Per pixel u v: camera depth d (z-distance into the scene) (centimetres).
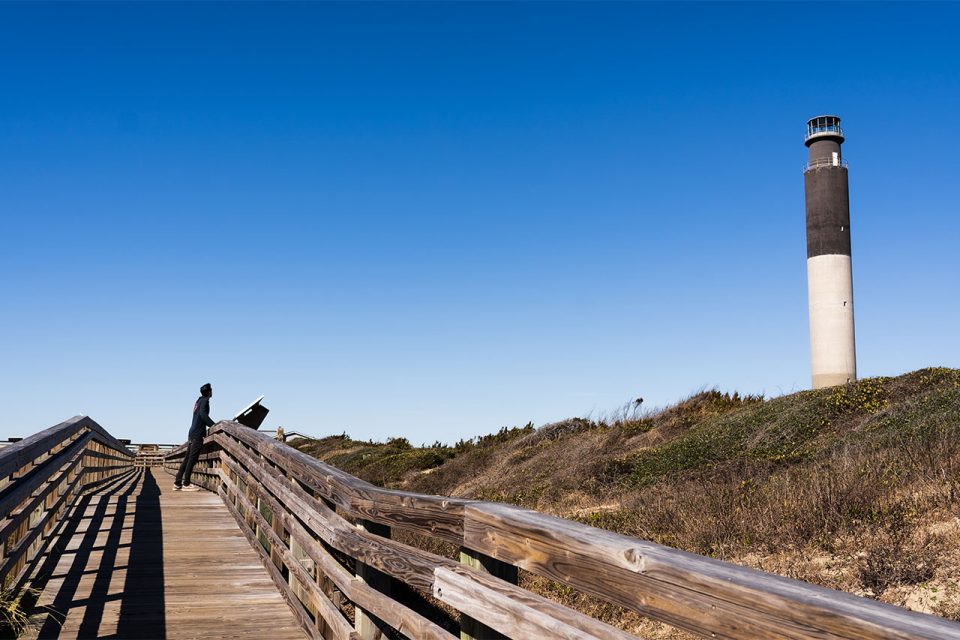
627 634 207
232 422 1251
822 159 3747
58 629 559
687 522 907
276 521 740
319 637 512
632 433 1906
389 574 388
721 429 1602
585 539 233
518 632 259
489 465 2070
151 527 1002
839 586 633
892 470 919
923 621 137
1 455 497
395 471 2322
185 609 616
